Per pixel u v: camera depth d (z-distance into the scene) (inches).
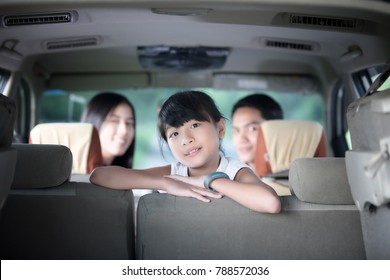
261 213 56.9
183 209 56.7
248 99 211.8
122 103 214.5
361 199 52.7
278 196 58.0
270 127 137.0
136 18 106.3
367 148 52.7
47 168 58.5
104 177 60.3
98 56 183.3
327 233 57.5
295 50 148.3
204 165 65.3
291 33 126.8
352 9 84.8
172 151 64.4
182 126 63.1
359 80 152.3
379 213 53.8
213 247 56.9
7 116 51.7
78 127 125.5
